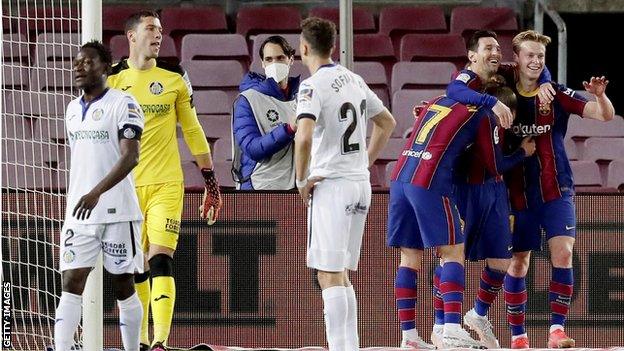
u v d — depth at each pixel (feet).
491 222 90.74
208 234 94.58
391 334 95.30
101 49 77.00
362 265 95.25
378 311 95.25
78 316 77.00
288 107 99.19
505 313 97.09
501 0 175.63
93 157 76.69
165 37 160.97
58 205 92.07
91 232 76.48
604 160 146.72
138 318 79.56
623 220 95.71
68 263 76.64
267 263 94.68
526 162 92.53
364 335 95.30
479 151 89.76
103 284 93.91
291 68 152.76
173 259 94.58
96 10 85.46
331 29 80.43
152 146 85.92
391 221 91.76
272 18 167.22
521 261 94.02
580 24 173.47
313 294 94.73
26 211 92.12
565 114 92.58
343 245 78.84
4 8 155.43
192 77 153.89
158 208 85.40
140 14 86.17
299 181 78.79
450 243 88.53
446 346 88.38
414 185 88.99
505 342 96.78
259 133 97.76
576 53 174.09
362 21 169.37
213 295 94.58
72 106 77.87
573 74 174.40
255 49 157.99
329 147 79.20
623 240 95.91
